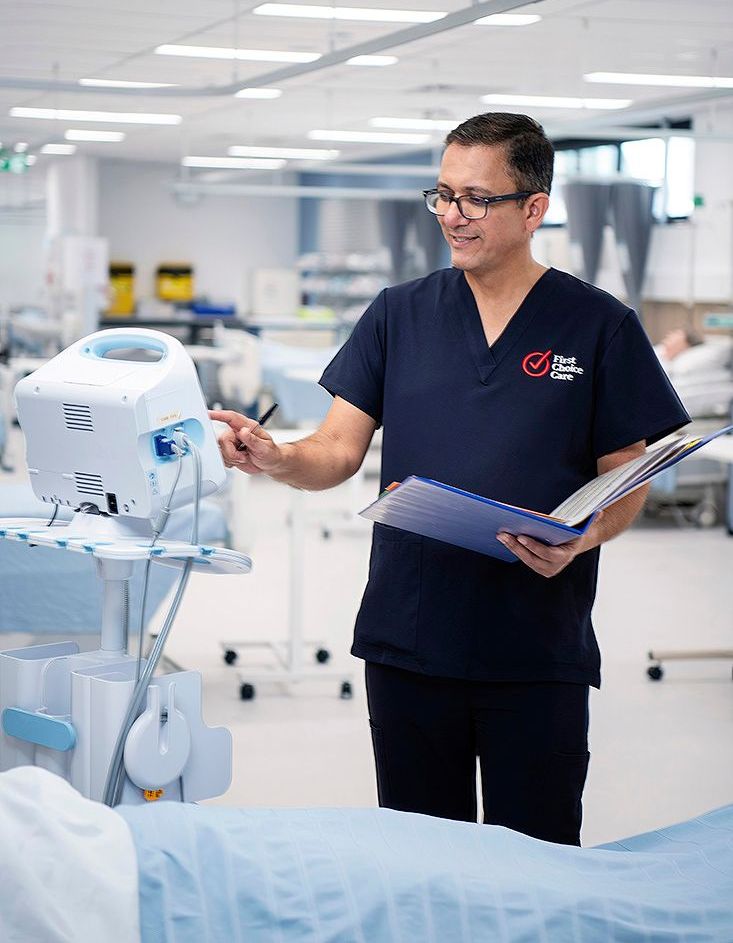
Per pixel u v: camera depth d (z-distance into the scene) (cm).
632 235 1033
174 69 888
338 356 238
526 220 212
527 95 960
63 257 1282
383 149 1366
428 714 224
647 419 220
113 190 1625
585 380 219
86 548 201
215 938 165
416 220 1335
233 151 1407
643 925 179
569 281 223
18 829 165
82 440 210
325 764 409
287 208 1720
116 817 175
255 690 482
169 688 219
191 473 212
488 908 175
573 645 222
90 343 220
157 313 1602
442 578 220
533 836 222
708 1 640
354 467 233
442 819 196
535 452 218
